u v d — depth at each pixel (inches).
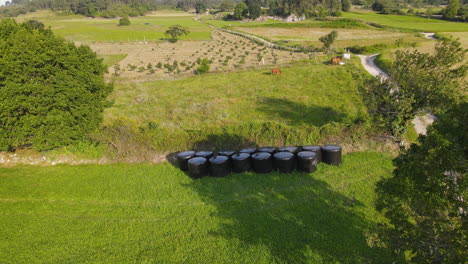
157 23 5354.3
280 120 911.7
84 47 795.4
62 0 7342.5
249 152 629.3
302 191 528.1
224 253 400.2
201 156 627.2
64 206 534.3
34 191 586.6
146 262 395.2
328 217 454.0
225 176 595.8
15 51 647.1
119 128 714.2
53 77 685.9
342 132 685.3
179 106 1115.9
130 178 619.2
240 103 1112.2
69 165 695.1
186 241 429.1
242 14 5600.4
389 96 669.9
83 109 712.4
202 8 7721.5
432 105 631.8
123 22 4825.3
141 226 468.4
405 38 2650.1
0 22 700.7
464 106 285.3
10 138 673.0
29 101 655.8
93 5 6505.9
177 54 2480.3
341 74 1446.9
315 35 3437.5
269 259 383.9
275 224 447.8
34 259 412.8
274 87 1311.5
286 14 5300.2
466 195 236.1
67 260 408.2
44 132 683.4
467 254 235.3
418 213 282.5
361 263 367.2
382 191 323.9
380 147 657.0
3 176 651.5
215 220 468.4
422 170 258.4
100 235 453.7
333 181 553.0
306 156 573.9
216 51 2576.3
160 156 695.1
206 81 1502.2
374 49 2155.5
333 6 5083.7
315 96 1136.8
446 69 641.0
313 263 371.9
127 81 1573.6
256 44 2918.3
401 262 357.1
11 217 507.8
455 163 242.1
